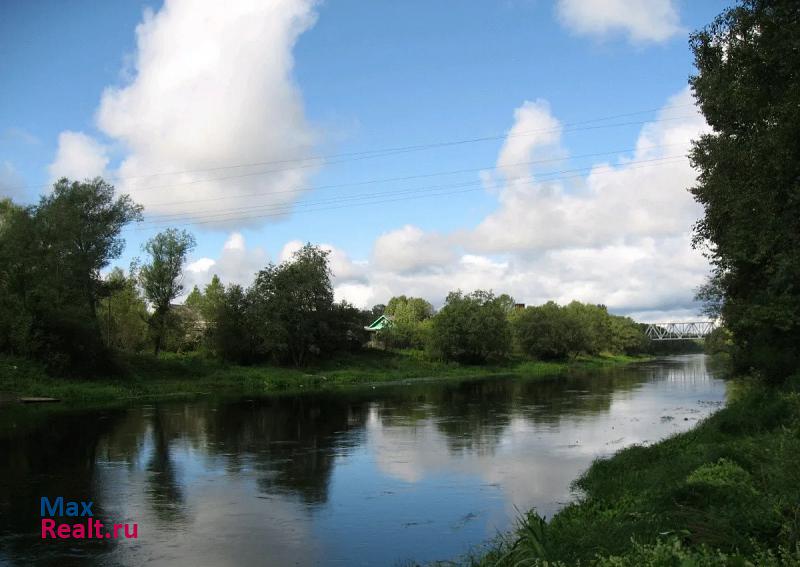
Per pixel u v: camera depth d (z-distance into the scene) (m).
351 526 12.73
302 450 21.94
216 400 43.78
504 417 31.83
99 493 15.33
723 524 7.49
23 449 21.81
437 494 15.45
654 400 40.62
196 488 16.00
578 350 116.81
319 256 77.19
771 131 17.17
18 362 44.72
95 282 53.12
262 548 11.33
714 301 38.25
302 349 74.50
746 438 15.36
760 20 16.38
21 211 48.53
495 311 96.25
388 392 51.53
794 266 18.62
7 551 11.00
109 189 53.84
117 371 53.78
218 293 77.56
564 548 8.50
